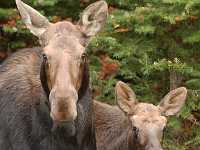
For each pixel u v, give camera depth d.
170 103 16.12
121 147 16.09
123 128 16.31
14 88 13.59
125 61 19.86
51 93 11.65
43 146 13.04
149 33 19.33
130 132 15.58
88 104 13.44
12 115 13.36
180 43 20.11
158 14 18.95
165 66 19.03
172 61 20.03
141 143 14.82
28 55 14.20
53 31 12.57
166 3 18.81
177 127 19.20
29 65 13.95
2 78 13.92
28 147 13.15
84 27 12.89
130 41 19.81
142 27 18.91
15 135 13.26
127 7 20.78
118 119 16.75
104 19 13.22
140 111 15.49
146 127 14.88
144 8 19.16
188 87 19.88
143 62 19.34
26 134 13.20
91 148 13.78
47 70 12.10
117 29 19.67
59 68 11.83
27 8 13.04
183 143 19.83
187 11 18.69
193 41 19.06
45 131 12.99
